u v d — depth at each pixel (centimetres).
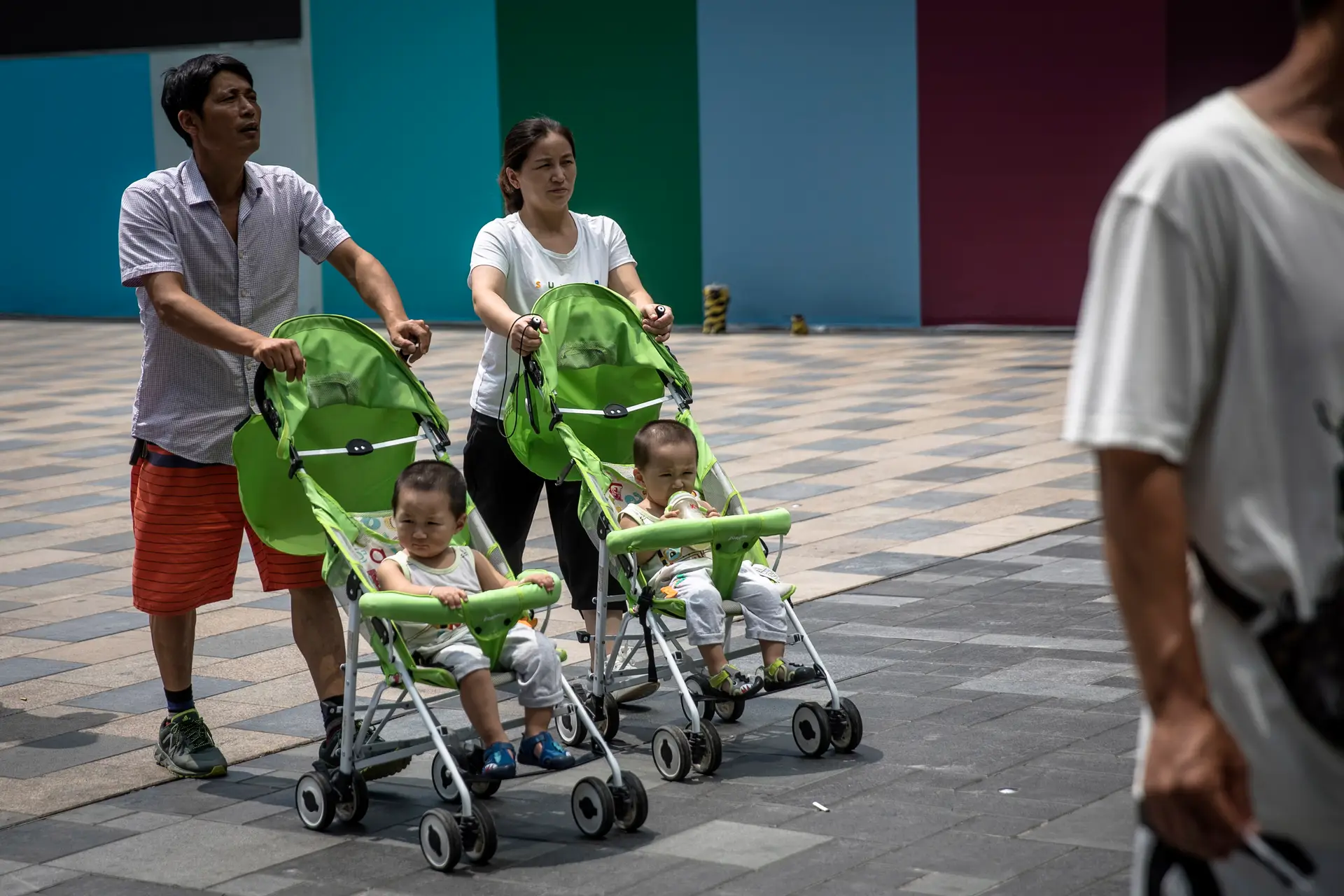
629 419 588
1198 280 204
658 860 433
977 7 1806
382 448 514
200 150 520
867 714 561
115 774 522
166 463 515
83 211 2294
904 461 1089
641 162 2019
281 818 481
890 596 738
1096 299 210
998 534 860
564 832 461
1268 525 210
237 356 523
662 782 502
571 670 628
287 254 542
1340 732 211
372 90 2097
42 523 978
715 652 514
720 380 1556
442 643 462
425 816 436
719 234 2002
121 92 2225
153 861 445
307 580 514
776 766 511
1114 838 433
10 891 424
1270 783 215
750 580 531
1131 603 207
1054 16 1767
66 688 623
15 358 1900
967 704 567
